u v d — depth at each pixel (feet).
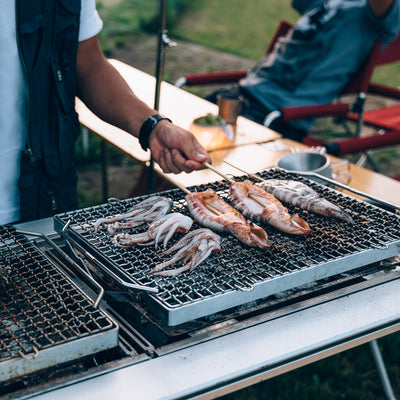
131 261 4.40
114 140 8.45
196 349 3.74
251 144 8.64
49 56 5.36
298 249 4.67
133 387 3.39
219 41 30.63
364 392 9.05
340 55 12.01
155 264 4.34
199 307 3.81
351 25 11.87
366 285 4.55
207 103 10.23
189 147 5.46
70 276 4.56
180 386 3.43
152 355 3.67
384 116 13.66
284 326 4.02
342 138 18.56
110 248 4.54
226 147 8.42
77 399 3.27
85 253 4.43
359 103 12.17
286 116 10.89
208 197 5.14
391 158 17.71
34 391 3.28
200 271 4.28
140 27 31.32
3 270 3.95
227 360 3.66
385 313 4.24
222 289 3.96
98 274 4.67
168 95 10.52
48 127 5.67
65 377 3.41
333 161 8.11
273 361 3.69
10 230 4.83
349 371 9.48
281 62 12.42
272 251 4.62
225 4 40.27
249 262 4.39
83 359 3.56
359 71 12.33
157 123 5.60
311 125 12.35
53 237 5.12
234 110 9.18
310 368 9.50
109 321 3.61
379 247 4.63
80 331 3.76
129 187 14.71
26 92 5.42
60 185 6.04
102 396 3.31
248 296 4.03
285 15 37.99
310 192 5.47
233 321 4.10
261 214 4.98
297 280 4.25
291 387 9.08
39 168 5.74
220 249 4.46
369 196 5.65
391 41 12.15
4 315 3.75
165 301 3.83
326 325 4.06
